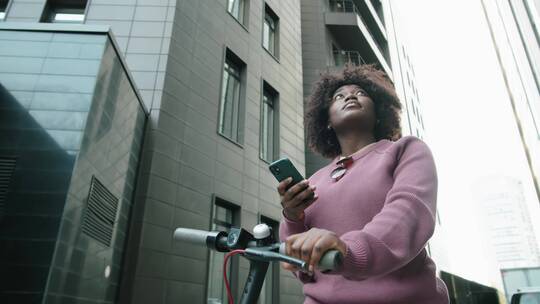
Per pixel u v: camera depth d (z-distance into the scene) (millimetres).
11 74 4672
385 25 20812
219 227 7273
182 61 7188
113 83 5168
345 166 1302
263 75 9734
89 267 4488
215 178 7227
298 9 12867
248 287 882
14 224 3904
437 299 1029
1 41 4855
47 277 3693
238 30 9227
